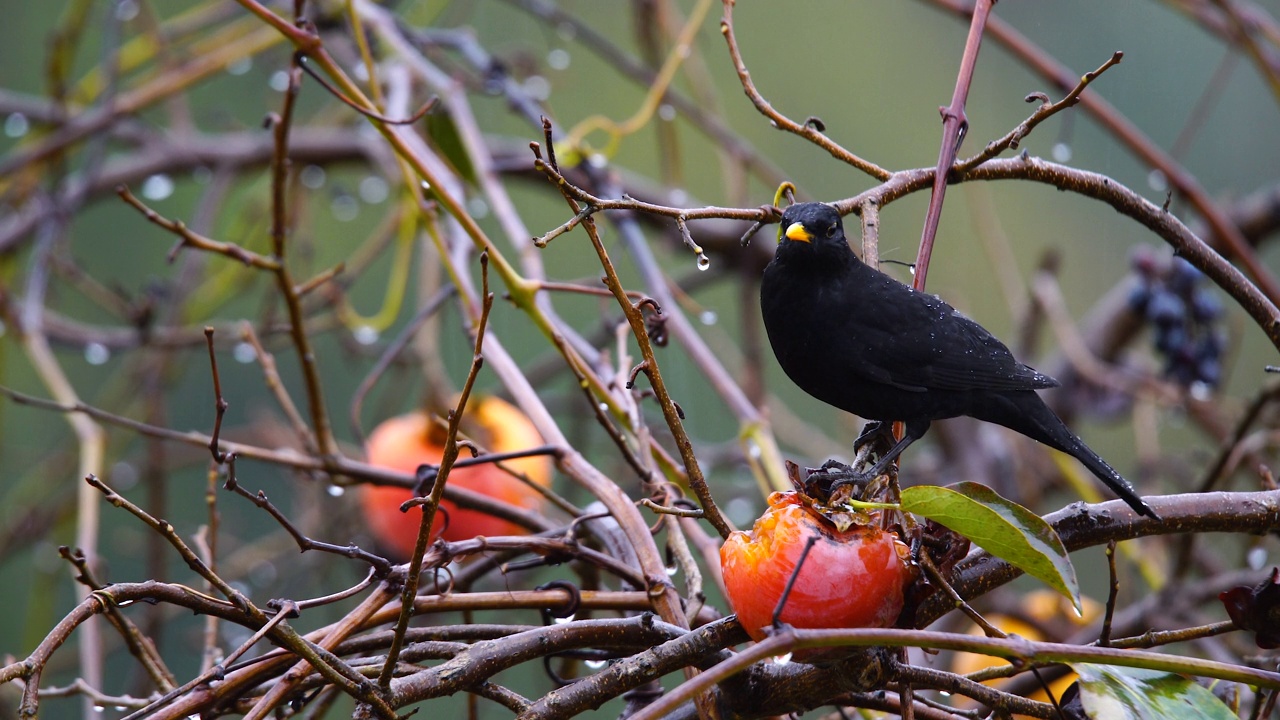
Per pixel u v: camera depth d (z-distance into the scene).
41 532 10.77
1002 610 8.66
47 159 10.76
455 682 4.18
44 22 15.59
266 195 11.75
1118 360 12.67
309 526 10.69
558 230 4.11
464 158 8.59
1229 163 15.45
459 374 11.53
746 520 10.34
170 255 6.64
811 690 4.12
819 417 14.94
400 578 4.51
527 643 4.30
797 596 3.76
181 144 11.91
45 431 14.91
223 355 14.91
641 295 6.46
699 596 4.98
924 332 6.07
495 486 8.00
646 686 5.01
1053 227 15.75
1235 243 7.99
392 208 12.27
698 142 15.68
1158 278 10.01
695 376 13.88
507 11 15.41
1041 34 15.40
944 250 15.32
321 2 10.45
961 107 5.27
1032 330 11.55
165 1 15.71
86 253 15.07
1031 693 6.18
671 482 5.90
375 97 7.47
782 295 6.12
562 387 16.31
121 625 4.95
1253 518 4.70
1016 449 11.67
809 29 15.99
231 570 10.59
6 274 11.46
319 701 5.35
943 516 3.70
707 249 11.20
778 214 4.71
